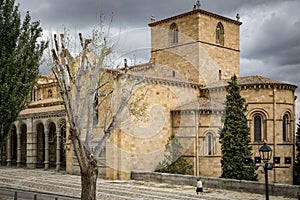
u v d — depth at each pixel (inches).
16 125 2118.6
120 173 1483.8
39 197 1128.2
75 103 666.8
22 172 1833.2
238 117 1397.6
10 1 830.5
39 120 1972.2
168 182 1373.0
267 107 1578.5
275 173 1562.5
